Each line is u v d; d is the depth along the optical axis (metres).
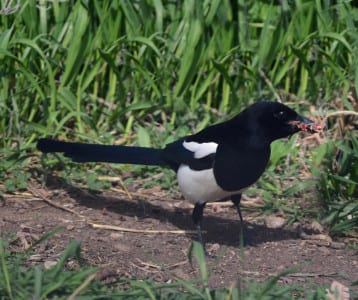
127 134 13.04
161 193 11.95
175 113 13.40
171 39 13.70
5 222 10.62
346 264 9.90
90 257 9.67
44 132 12.59
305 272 9.59
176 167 10.78
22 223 10.66
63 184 11.88
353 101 12.82
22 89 13.06
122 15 13.77
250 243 10.46
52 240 10.12
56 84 13.53
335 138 12.31
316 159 11.57
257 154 9.95
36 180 11.95
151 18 13.79
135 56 13.73
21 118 12.74
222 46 13.91
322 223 11.00
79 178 12.07
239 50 13.82
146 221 11.06
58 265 8.48
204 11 13.70
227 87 13.65
